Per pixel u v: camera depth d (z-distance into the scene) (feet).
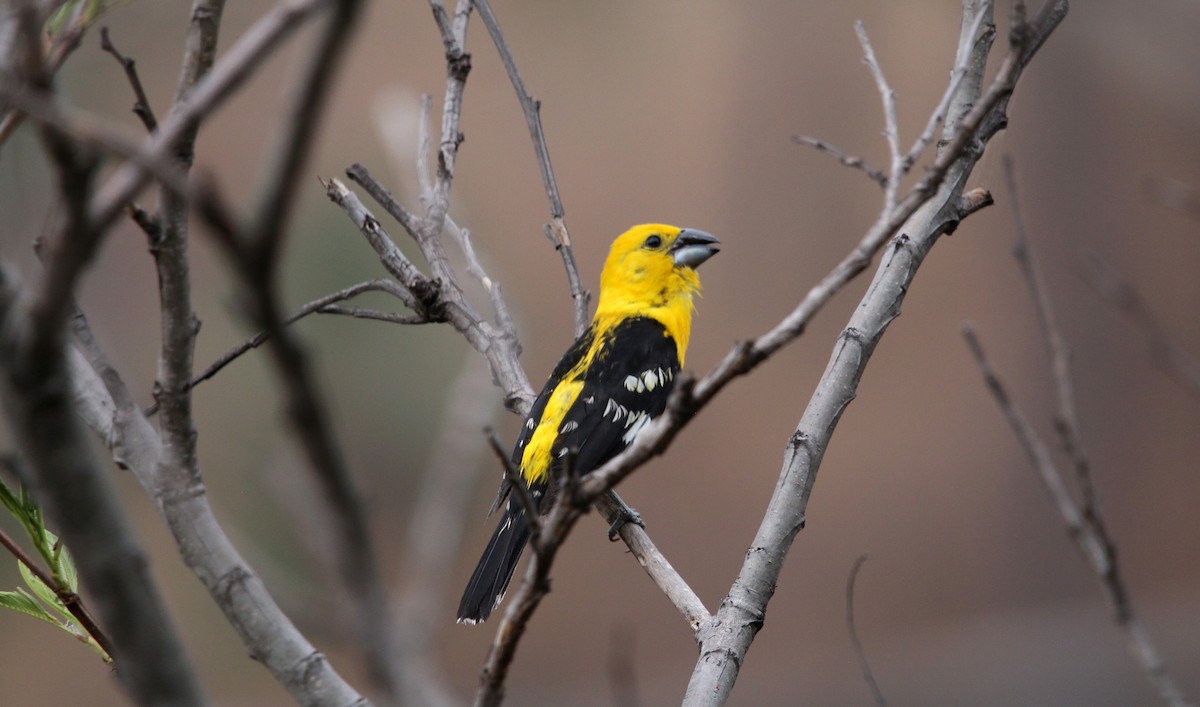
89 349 13.30
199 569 12.26
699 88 76.69
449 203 25.63
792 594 70.18
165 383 11.90
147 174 8.21
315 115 6.69
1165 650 57.41
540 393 31.09
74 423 8.86
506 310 25.48
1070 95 70.79
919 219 19.56
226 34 38.14
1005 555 69.97
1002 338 73.26
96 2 10.87
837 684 60.85
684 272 33.47
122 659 9.47
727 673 16.74
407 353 47.09
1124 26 60.54
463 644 61.67
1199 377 18.19
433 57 70.03
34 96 7.91
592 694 64.03
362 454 45.42
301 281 47.73
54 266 8.17
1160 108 66.80
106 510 9.15
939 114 13.97
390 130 31.04
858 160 16.70
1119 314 71.82
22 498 14.06
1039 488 70.18
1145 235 72.13
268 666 12.23
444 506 10.78
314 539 7.58
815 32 76.13
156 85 42.78
